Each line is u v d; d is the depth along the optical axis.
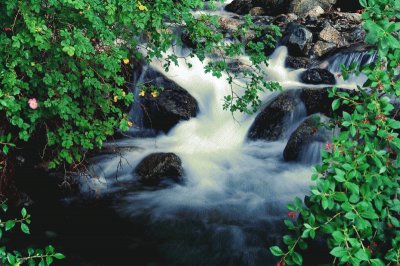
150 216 5.77
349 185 2.14
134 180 6.65
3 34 3.68
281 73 10.62
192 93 9.30
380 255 2.38
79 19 3.92
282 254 2.38
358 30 11.73
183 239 5.29
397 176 2.32
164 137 8.39
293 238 2.40
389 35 2.14
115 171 6.78
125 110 7.87
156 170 6.67
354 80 9.92
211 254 5.03
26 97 4.12
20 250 4.88
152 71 8.86
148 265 4.76
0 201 5.21
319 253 4.58
